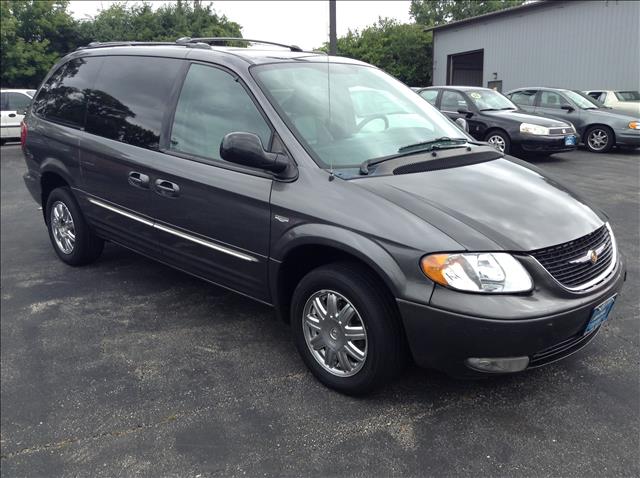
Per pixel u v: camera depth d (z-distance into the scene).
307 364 3.09
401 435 2.62
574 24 19.80
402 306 2.53
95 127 4.32
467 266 2.43
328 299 2.88
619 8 18.23
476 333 2.40
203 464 2.50
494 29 23.25
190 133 3.60
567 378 3.04
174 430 2.73
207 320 3.91
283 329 3.75
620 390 2.92
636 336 3.50
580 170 9.82
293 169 2.99
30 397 3.06
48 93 5.02
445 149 3.40
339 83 3.62
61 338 3.71
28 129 5.05
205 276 3.62
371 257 2.59
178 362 3.36
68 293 4.45
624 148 12.88
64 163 4.59
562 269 2.58
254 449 2.57
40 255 5.48
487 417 2.73
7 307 4.21
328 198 2.81
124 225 4.14
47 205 5.03
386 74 4.13
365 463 2.46
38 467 2.54
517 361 2.47
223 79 3.49
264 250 3.10
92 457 2.58
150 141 3.82
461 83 27.42
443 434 2.62
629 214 6.54
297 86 3.41
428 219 2.57
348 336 2.81
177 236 3.67
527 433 2.61
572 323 2.52
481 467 2.40
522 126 10.63
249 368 3.26
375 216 2.64
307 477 2.39
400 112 3.69
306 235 2.82
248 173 3.18
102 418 2.86
